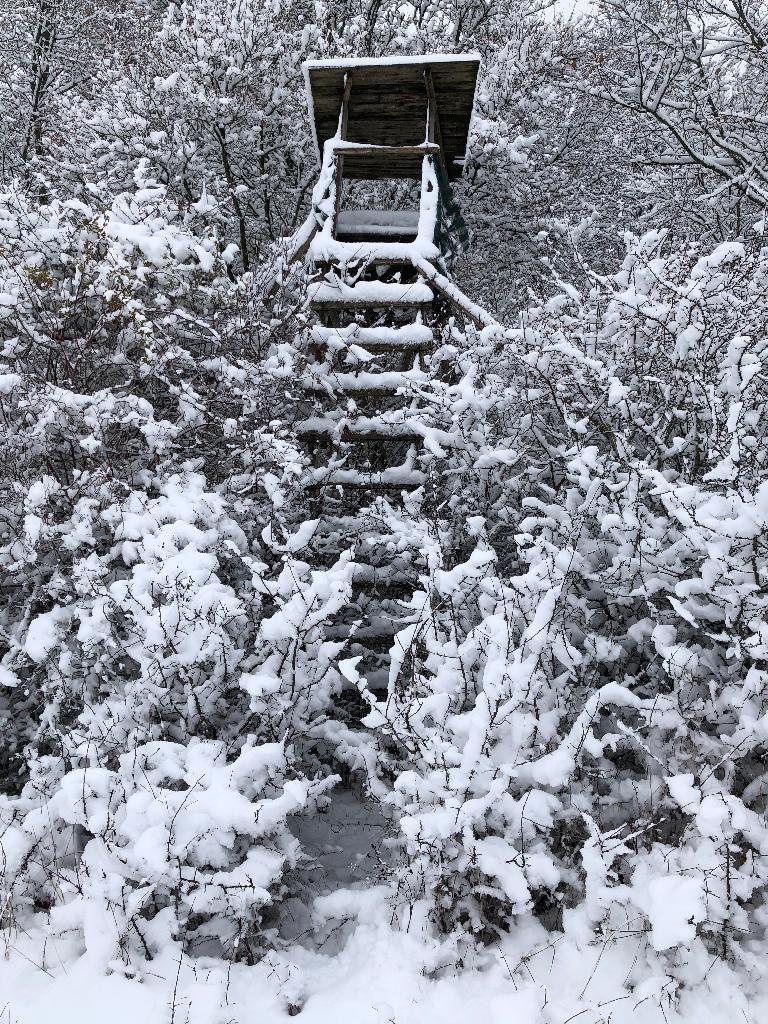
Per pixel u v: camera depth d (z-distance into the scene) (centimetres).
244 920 254
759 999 229
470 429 407
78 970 250
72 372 398
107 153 807
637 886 247
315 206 539
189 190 808
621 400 344
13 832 275
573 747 259
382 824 341
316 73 577
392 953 258
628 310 375
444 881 259
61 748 323
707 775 258
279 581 309
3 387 349
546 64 868
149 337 398
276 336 480
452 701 279
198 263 452
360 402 525
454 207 653
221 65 759
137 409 382
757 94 754
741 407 293
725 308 351
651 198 820
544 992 235
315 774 356
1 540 372
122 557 362
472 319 507
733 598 271
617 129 979
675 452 348
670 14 734
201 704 302
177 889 265
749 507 261
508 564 412
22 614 379
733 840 249
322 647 310
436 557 308
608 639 323
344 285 508
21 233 430
